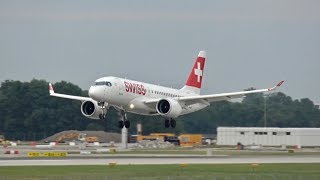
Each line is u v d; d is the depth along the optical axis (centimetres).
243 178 17500
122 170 18988
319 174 18725
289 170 19625
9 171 18588
